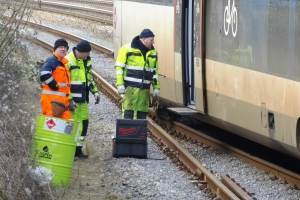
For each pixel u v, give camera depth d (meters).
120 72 18.92
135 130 18.30
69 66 17.53
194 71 20.58
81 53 17.58
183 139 21.55
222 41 18.66
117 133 18.33
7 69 18.88
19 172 12.17
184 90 21.42
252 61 16.88
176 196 14.91
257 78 16.69
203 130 23.28
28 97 23.56
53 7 71.44
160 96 23.73
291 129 15.20
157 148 19.73
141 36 19.00
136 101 19.23
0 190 11.65
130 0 27.34
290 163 18.91
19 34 17.08
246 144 21.19
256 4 16.62
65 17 63.31
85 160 18.00
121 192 15.13
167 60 22.81
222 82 18.73
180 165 17.61
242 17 17.34
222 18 18.64
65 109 15.30
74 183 15.38
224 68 18.56
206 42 19.75
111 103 27.17
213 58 19.30
